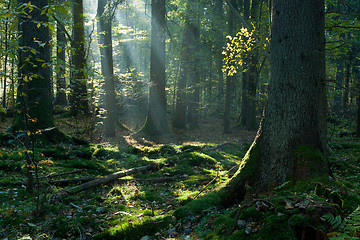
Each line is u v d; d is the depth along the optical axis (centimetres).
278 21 510
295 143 479
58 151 799
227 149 1172
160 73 1445
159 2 1409
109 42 1362
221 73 2134
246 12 1909
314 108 487
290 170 470
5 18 355
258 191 486
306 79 486
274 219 297
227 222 351
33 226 419
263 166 504
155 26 1418
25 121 445
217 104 2416
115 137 1352
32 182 526
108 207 510
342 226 263
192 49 1794
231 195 491
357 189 470
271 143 501
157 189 641
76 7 1332
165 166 838
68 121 1480
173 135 1470
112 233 394
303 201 311
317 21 494
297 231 283
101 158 862
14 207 471
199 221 421
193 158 874
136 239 399
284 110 495
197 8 1683
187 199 534
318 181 421
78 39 1345
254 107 1989
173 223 425
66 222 434
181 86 1877
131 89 1386
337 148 1200
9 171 636
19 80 413
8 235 392
